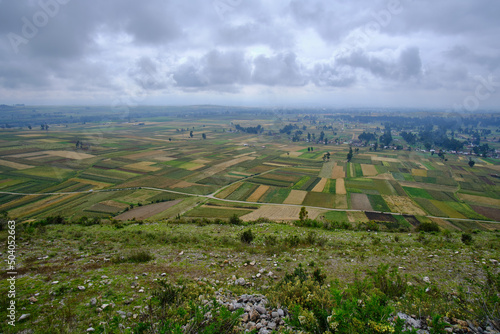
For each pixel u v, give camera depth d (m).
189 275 9.06
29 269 8.93
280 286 7.40
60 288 7.39
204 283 8.20
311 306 5.71
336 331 4.54
